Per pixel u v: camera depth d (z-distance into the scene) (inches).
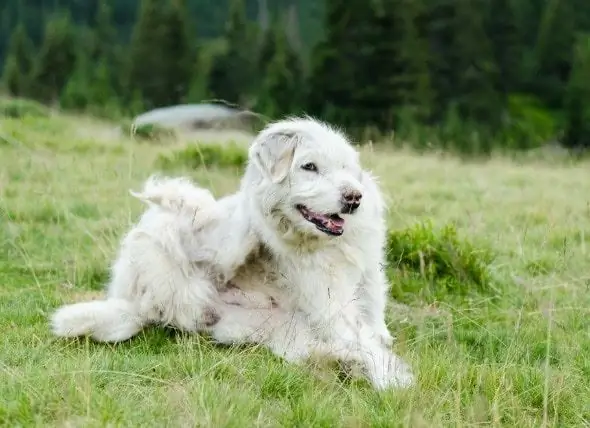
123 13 3225.9
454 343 257.6
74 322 259.1
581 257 387.5
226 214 273.9
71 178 534.0
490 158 945.5
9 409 195.0
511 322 299.6
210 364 232.4
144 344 255.1
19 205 445.4
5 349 246.7
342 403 209.8
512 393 219.6
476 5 1715.1
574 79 1576.0
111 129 959.6
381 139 1097.4
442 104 1485.0
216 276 269.0
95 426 184.9
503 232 424.2
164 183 287.6
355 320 251.8
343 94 1424.7
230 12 1863.9
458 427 189.8
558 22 1815.9
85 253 365.4
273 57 1633.9
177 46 1859.0
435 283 342.6
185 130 901.8
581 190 645.9
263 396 216.1
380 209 265.0
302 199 245.0
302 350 240.5
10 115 1056.2
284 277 259.8
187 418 191.0
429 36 1603.1
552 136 1470.2
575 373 243.8
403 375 225.1
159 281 262.4
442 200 561.0
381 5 1428.4
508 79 1777.8
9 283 330.6
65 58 2020.2
